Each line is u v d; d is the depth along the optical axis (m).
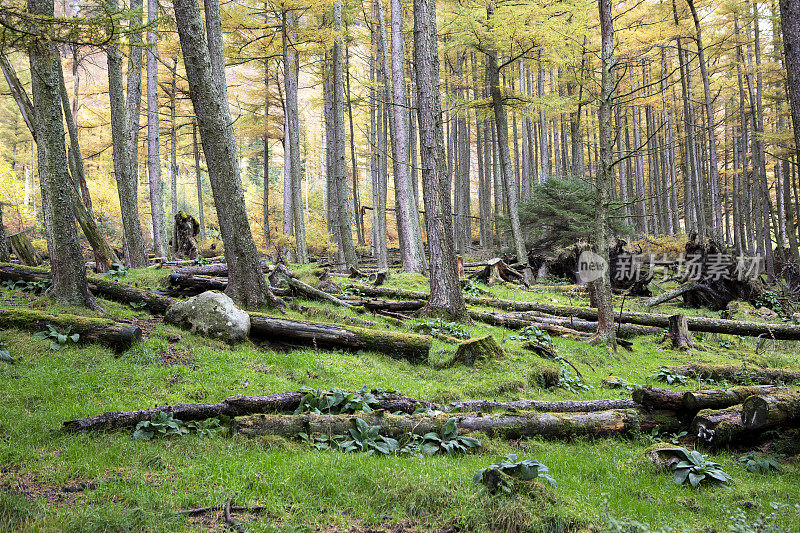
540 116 30.41
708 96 25.11
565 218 24.28
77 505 3.58
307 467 4.36
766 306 16.38
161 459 4.45
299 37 21.05
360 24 36.44
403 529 3.66
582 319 12.98
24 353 6.42
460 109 23.12
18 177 37.78
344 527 3.63
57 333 6.91
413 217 20.69
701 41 25.00
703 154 34.72
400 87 18.72
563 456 5.25
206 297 8.20
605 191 11.01
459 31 21.25
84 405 5.46
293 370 7.38
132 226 13.88
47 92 7.88
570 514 3.79
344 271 19.75
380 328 10.25
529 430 5.71
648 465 4.96
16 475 4.02
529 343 9.79
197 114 9.39
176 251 17.25
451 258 11.48
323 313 10.32
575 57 20.72
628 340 12.20
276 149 67.62
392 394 5.98
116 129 13.55
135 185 15.98
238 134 30.56
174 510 3.63
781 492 4.44
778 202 30.95
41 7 6.71
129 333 7.04
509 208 21.77
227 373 6.87
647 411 6.16
